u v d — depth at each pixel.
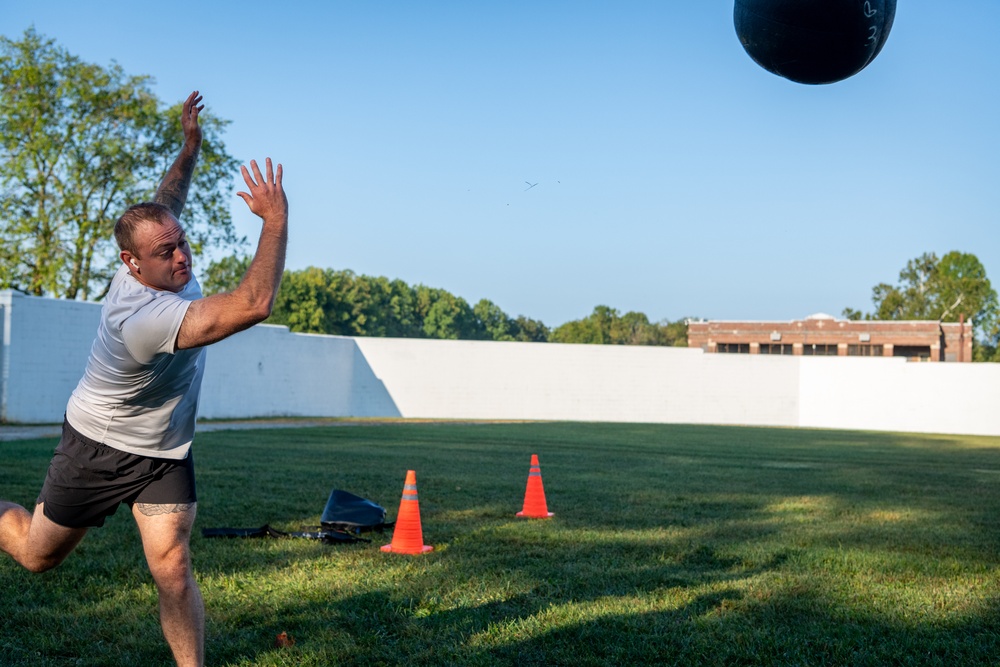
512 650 4.02
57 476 3.19
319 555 6.01
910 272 91.31
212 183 33.62
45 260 29.94
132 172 31.56
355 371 33.19
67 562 5.44
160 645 3.97
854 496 10.63
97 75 30.67
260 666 3.73
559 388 35.62
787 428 34.81
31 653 3.82
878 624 4.64
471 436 21.45
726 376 37.47
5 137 29.64
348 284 78.06
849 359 38.03
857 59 4.76
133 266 3.05
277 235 2.83
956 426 36.94
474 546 6.48
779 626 4.53
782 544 6.88
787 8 4.64
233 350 27.36
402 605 4.75
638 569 5.79
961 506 9.84
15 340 19.95
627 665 3.86
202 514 7.58
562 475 12.15
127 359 2.93
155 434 3.16
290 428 23.38
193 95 3.88
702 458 16.19
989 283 86.94
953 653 4.14
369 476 10.92
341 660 3.83
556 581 5.37
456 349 34.62
